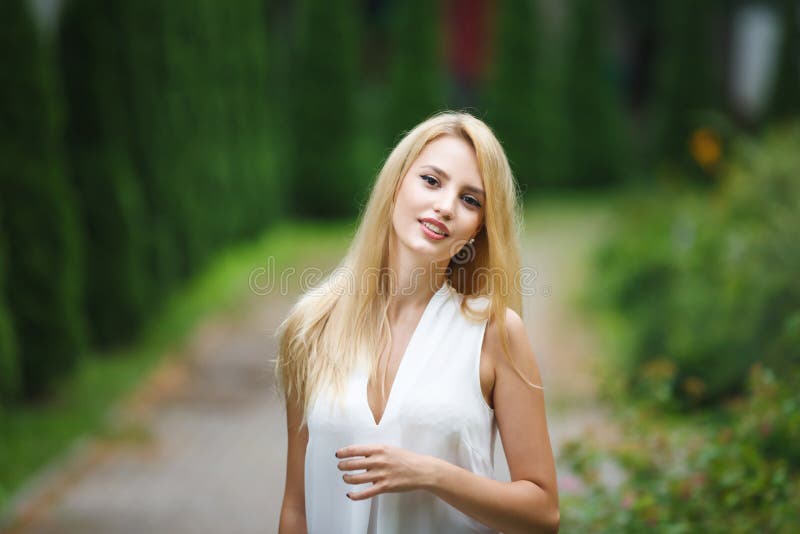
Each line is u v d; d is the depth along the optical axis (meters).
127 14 10.96
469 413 2.21
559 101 27.66
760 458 4.08
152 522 6.10
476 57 32.94
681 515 3.94
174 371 10.34
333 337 2.38
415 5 22.75
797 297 7.27
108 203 10.39
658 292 10.20
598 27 28.09
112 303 10.51
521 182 26.11
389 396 2.24
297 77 20.88
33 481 6.81
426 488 2.06
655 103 27.62
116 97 10.62
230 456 7.61
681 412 7.34
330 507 2.29
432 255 2.30
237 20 17.03
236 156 16.58
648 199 15.00
